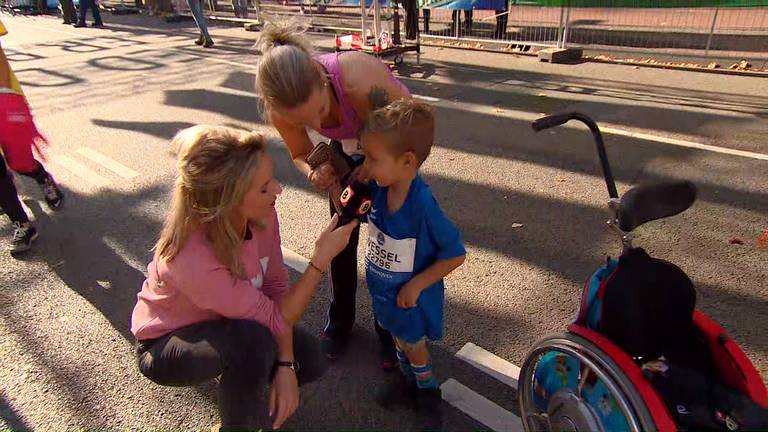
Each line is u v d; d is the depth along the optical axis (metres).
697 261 3.21
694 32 8.41
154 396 2.53
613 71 7.18
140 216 4.16
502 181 4.35
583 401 1.82
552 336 1.86
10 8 17.03
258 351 1.95
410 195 1.96
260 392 2.02
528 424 2.08
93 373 2.68
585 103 5.98
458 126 5.57
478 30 9.88
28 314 3.11
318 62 2.07
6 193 3.59
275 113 2.14
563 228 3.65
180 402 2.49
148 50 10.16
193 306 1.98
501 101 6.25
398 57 7.95
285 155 5.17
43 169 4.18
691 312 1.84
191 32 11.96
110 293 3.28
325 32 10.66
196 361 1.90
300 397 2.48
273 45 2.01
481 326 2.82
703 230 3.52
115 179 4.79
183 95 7.14
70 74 8.52
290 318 2.04
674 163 4.44
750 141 4.77
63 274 3.48
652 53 7.64
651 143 4.84
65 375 2.67
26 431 2.36
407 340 2.14
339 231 2.05
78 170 4.99
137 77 8.17
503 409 2.35
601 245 3.44
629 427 1.62
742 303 2.85
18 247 3.70
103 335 2.93
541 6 8.52
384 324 2.19
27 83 8.06
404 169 1.88
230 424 2.01
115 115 6.45
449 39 9.51
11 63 9.46
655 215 1.73
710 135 4.95
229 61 8.98
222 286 1.89
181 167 1.80
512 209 3.93
